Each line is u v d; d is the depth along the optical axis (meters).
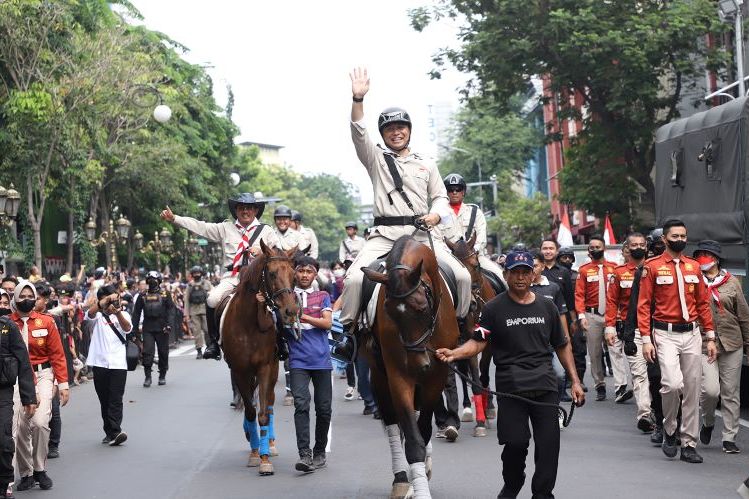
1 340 8.97
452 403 11.82
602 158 31.56
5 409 8.95
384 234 8.55
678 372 10.15
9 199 22.14
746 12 26.92
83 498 9.45
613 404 14.52
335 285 21.53
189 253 50.41
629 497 8.66
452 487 9.20
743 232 12.53
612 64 28.86
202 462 11.09
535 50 29.52
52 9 28.83
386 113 8.69
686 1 28.41
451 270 8.48
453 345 8.05
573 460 10.38
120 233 34.00
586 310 14.95
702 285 10.26
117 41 32.38
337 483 9.69
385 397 8.26
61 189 34.47
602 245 14.83
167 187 40.03
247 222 12.12
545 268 15.06
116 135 34.06
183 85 46.00
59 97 29.36
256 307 10.41
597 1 28.36
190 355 26.45
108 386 12.29
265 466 10.23
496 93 31.28
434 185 8.73
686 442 10.20
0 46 28.73
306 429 10.27
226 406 15.70
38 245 30.00
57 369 10.16
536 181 69.56
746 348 10.65
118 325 12.39
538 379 7.41
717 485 9.04
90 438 13.02
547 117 57.62
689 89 32.47
